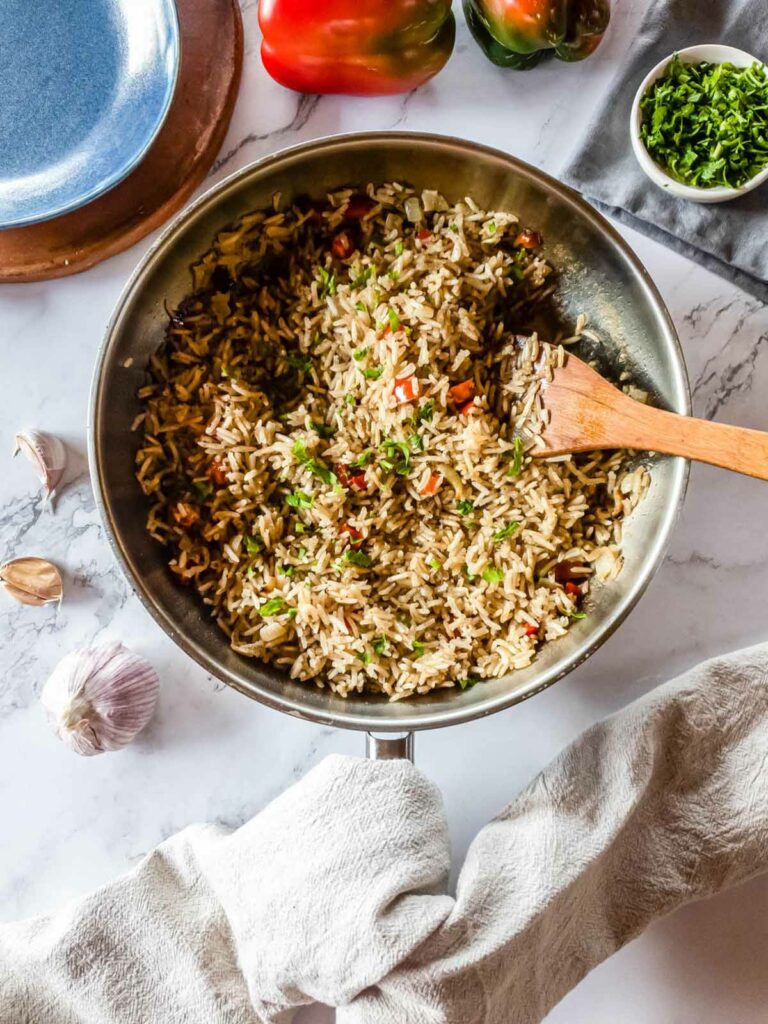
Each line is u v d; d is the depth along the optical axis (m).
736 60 0.69
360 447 0.68
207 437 0.68
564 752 0.69
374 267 0.68
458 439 0.67
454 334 0.68
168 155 0.71
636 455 0.68
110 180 0.67
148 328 0.66
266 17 0.67
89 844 0.73
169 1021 0.68
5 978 0.69
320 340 0.69
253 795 0.73
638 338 0.67
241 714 0.73
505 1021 0.67
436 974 0.65
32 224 0.68
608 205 0.72
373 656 0.67
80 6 0.71
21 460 0.73
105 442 0.64
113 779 0.73
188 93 0.71
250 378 0.70
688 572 0.73
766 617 0.73
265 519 0.68
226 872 0.67
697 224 0.71
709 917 0.74
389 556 0.68
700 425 0.64
